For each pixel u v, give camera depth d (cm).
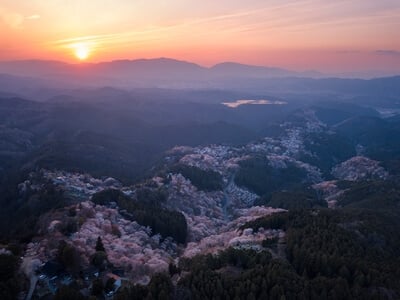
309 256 12712
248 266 12556
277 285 10631
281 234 16262
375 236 16212
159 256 16112
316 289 10931
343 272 12019
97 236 16612
